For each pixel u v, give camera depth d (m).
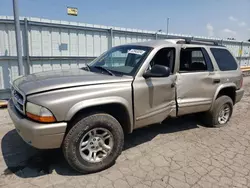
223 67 4.54
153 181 2.67
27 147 3.47
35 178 2.68
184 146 3.68
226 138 4.09
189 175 2.82
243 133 4.38
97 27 7.77
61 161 3.09
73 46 7.38
